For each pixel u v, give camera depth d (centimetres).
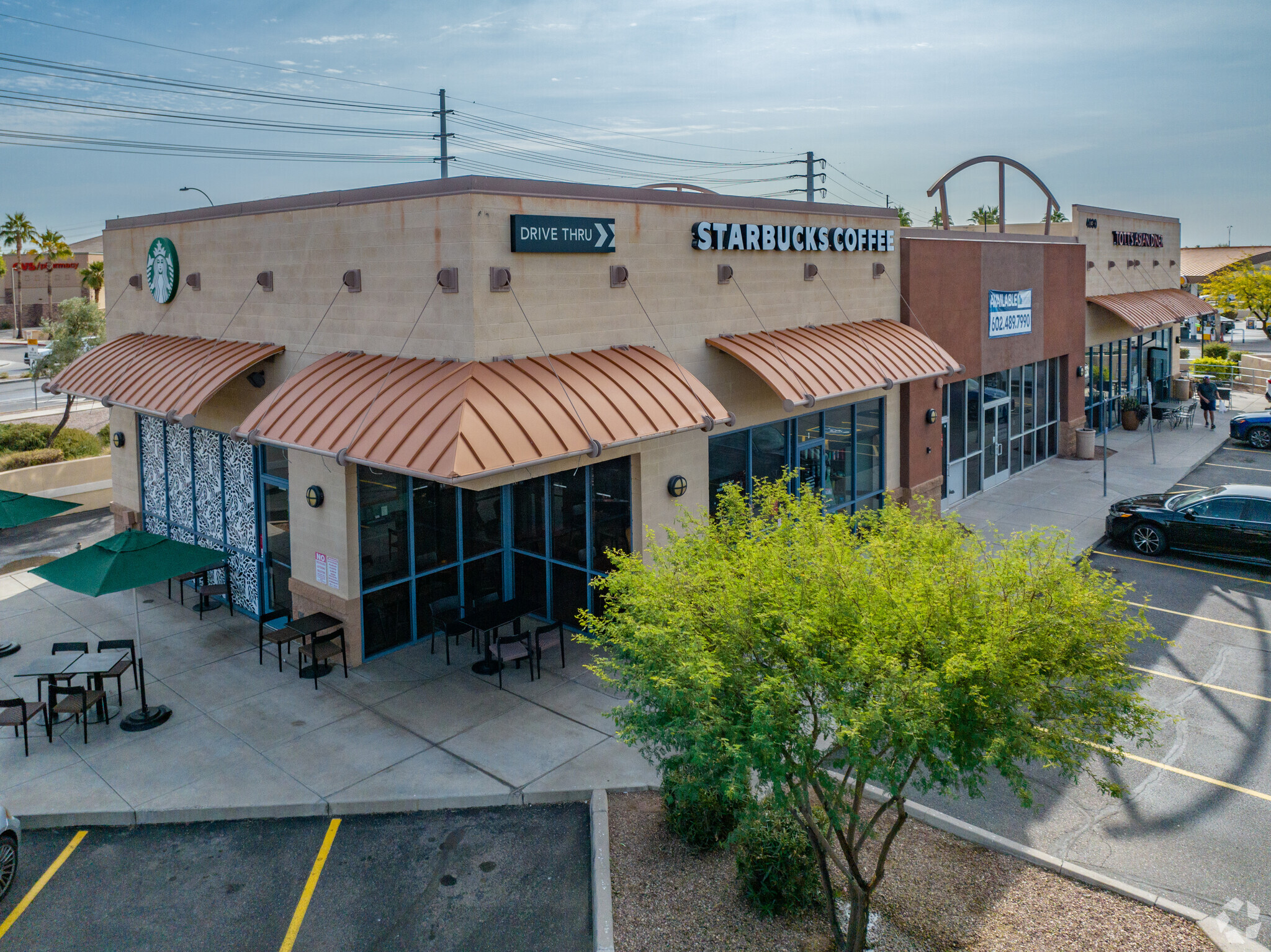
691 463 1543
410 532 1501
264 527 1616
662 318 1518
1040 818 1028
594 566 1534
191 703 1321
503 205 1275
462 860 976
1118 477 2634
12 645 1513
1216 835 992
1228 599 1709
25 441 2931
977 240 2306
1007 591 710
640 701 750
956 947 808
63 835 1034
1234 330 7838
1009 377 2609
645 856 949
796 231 1738
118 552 1223
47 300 9094
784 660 720
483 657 1476
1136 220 3569
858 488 1962
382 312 1395
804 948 807
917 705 633
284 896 923
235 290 1692
